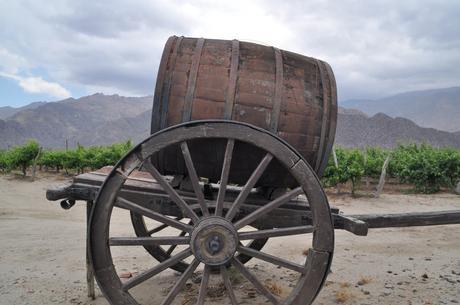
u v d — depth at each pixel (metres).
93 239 3.38
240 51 3.92
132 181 4.18
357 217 4.19
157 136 3.38
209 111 3.67
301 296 3.48
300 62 4.12
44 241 7.61
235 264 3.51
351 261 6.27
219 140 3.71
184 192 4.03
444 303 4.60
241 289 4.91
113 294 3.41
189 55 3.85
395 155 18.94
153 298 4.65
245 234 3.50
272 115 3.74
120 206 3.46
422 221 4.30
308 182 3.44
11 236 8.12
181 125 3.38
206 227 3.43
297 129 3.84
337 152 17.95
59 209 12.72
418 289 5.02
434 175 15.45
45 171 26.61
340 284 5.16
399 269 5.86
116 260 6.24
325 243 3.46
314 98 3.96
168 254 5.15
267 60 3.94
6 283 5.12
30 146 23.14
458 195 15.05
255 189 4.49
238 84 3.75
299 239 7.74
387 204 13.11
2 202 14.26
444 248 7.19
